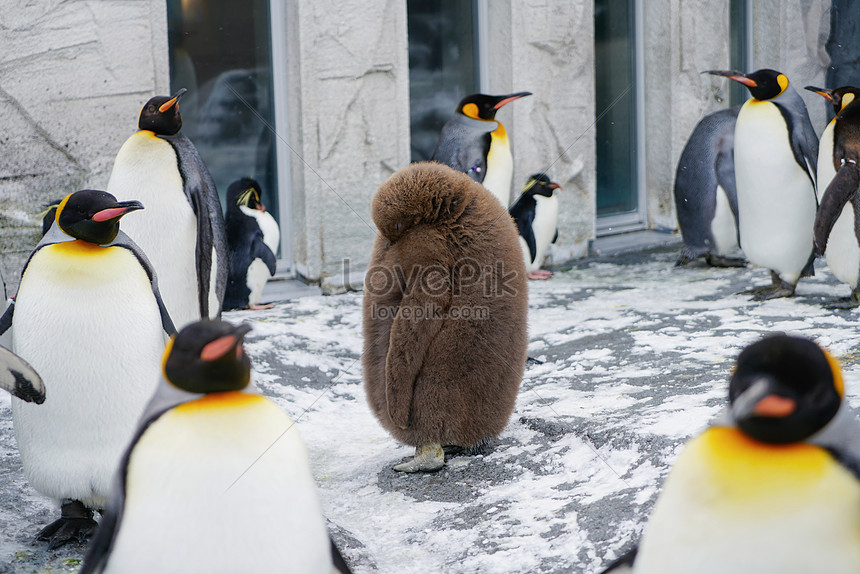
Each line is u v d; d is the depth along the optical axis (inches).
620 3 419.8
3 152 274.4
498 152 328.2
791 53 486.9
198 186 212.7
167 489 89.4
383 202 159.8
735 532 75.5
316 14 319.3
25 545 145.5
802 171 272.2
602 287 335.0
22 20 269.9
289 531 91.7
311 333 277.4
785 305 276.8
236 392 95.0
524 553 131.2
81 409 139.7
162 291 211.3
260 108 339.6
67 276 137.9
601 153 428.5
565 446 167.3
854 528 74.0
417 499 161.3
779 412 74.2
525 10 364.5
